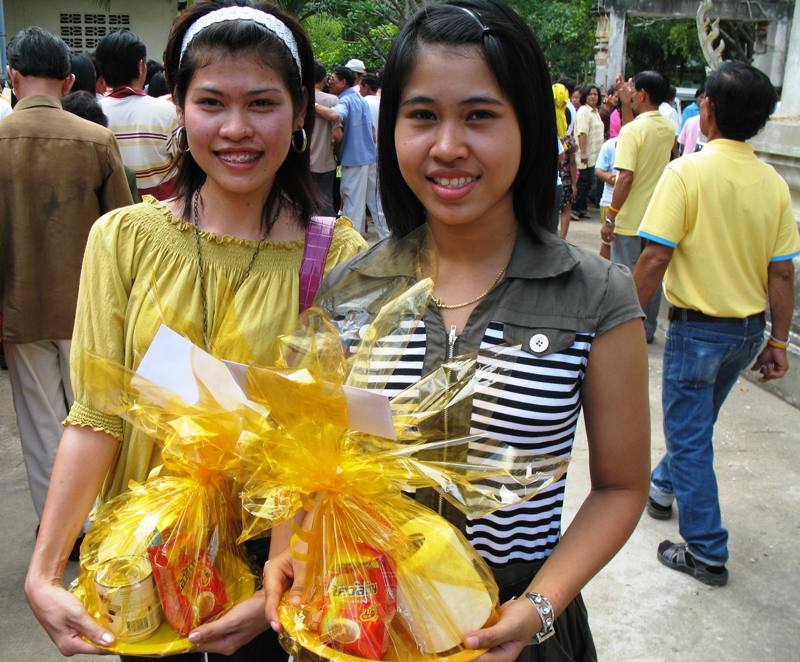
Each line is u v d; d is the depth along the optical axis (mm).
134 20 14977
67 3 14664
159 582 1396
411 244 1436
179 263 1659
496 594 1278
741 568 3027
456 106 1260
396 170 1459
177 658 1671
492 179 1286
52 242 2812
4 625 2658
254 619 1430
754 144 5137
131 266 1638
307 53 1736
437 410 1254
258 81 1590
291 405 1246
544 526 1380
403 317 1342
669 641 2641
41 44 2777
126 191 2963
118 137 4078
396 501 1315
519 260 1353
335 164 7855
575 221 11008
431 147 1288
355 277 1476
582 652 1497
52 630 1424
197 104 1611
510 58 1260
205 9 1662
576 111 11812
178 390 1395
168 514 1429
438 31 1265
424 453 1313
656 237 2824
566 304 1311
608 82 14703
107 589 1371
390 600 1232
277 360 1452
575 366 1295
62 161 2789
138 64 4109
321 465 1260
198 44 1586
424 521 1294
